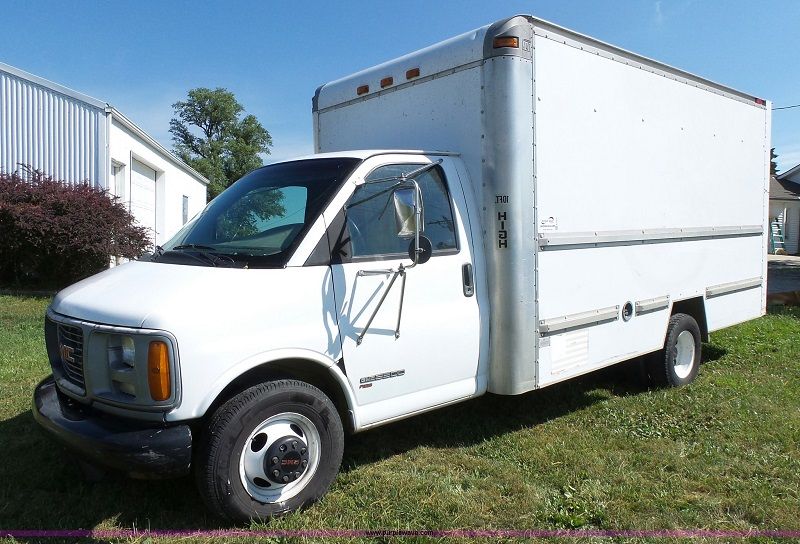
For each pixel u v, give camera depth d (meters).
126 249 13.55
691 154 6.29
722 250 6.85
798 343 8.18
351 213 3.94
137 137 18.05
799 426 5.02
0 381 5.97
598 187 5.16
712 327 6.77
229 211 4.22
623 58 5.41
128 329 3.20
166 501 3.73
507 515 3.62
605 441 4.77
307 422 3.64
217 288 3.39
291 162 4.50
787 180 38.53
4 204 12.55
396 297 4.03
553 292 4.77
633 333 5.63
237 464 3.35
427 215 4.29
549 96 4.68
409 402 4.14
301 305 3.60
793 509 3.69
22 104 14.96
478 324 4.47
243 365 3.36
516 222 4.44
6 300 11.55
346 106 5.69
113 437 3.15
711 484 4.04
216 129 58.03
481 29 4.53
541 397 5.84
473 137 4.56
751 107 7.27
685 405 5.59
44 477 4.00
